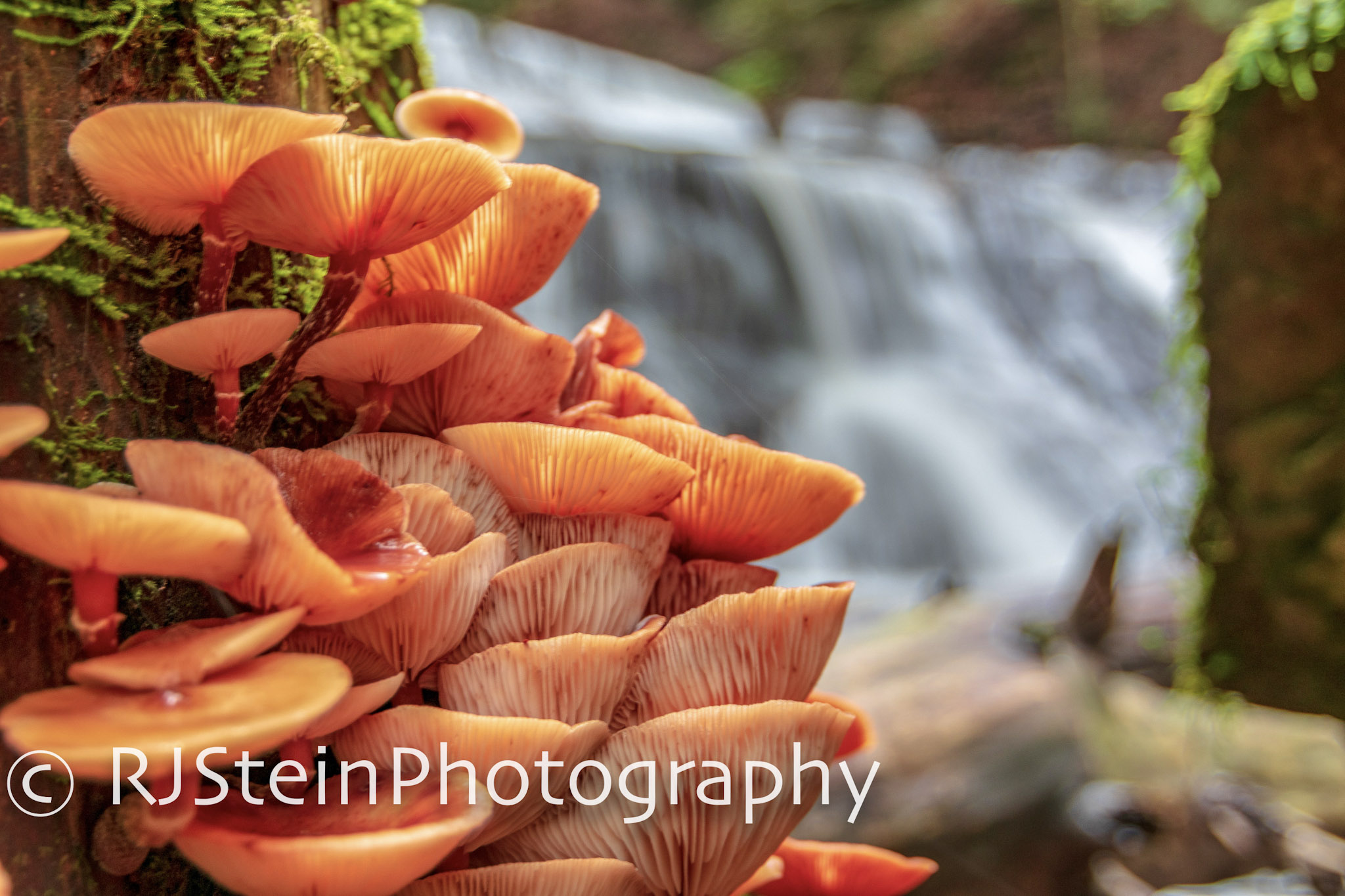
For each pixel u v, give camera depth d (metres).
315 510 0.28
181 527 0.25
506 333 0.31
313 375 0.31
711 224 2.85
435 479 0.30
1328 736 1.07
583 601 0.30
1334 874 0.90
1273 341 0.58
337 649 0.29
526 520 0.32
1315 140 0.54
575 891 0.29
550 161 2.68
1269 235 0.57
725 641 0.30
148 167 0.27
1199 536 0.65
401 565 0.28
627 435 0.33
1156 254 3.63
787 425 2.58
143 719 0.25
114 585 0.26
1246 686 0.63
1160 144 4.19
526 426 0.30
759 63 4.71
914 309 3.12
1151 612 1.23
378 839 0.26
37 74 0.28
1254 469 0.60
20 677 0.27
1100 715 1.01
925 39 4.57
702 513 0.33
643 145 3.07
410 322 0.31
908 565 2.49
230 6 0.31
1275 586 0.60
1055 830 0.91
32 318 0.28
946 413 2.84
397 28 0.40
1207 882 0.91
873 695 1.05
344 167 0.27
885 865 0.38
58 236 0.25
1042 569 2.50
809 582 2.37
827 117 4.64
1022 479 2.73
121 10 0.29
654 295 2.64
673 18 4.98
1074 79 4.32
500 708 0.29
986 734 0.96
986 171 4.16
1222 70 0.58
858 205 3.22
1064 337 3.30
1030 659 1.09
